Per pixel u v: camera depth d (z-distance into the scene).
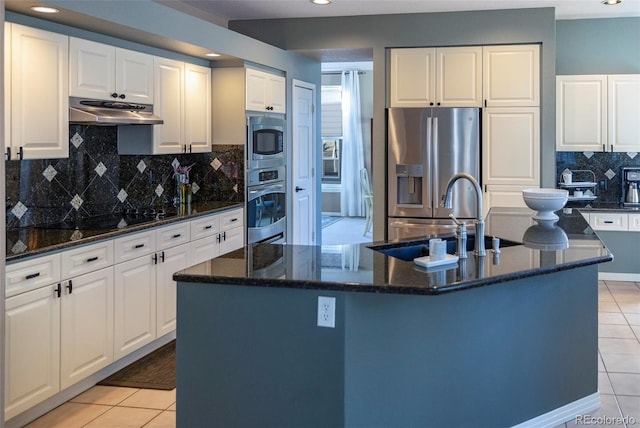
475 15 6.00
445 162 6.07
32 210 4.02
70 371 3.44
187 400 2.67
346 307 2.46
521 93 5.98
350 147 12.46
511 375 2.99
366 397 2.55
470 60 6.06
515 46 5.97
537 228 4.04
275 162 6.24
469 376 2.83
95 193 4.62
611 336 4.68
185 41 4.57
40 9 3.46
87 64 3.97
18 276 3.03
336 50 6.38
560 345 3.21
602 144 6.25
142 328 4.13
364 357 2.53
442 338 2.74
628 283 6.42
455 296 2.77
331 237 9.83
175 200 5.50
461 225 2.98
